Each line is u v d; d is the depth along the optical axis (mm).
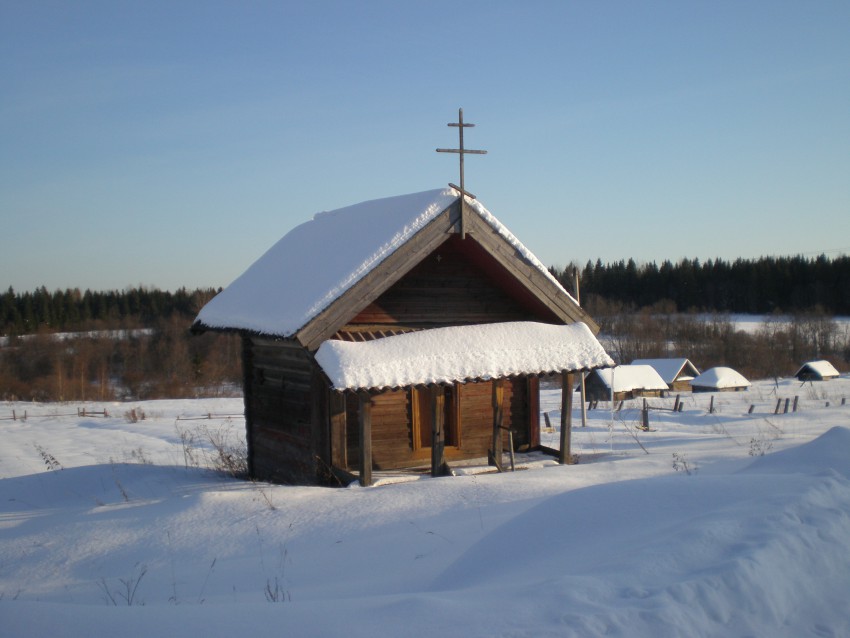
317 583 6977
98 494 12922
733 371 54031
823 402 37031
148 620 4602
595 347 12484
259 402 14656
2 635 4367
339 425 12039
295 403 13047
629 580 4883
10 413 37688
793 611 4898
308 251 14297
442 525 8305
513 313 13648
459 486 10047
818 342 77250
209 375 58312
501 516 8336
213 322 14984
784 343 74875
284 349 13477
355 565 7402
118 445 24750
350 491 10273
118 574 7879
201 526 9125
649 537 5750
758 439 16828
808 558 5367
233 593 6840
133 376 55656
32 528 9883
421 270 12977
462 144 11898
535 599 4609
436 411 11797
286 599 6430
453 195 11812
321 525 8859
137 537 8945
